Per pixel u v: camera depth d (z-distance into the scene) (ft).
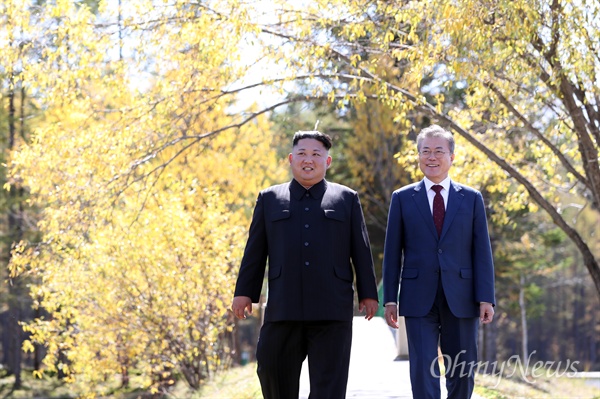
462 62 46.26
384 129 114.21
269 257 26.25
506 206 65.16
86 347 77.00
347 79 55.57
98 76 55.26
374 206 126.41
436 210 28.19
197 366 79.56
